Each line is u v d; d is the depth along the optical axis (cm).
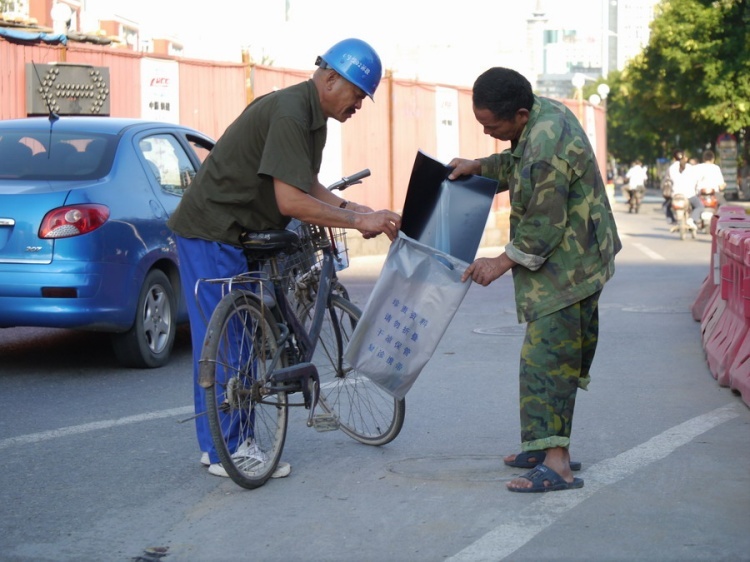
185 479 501
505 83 459
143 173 793
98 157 768
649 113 5038
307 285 539
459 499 463
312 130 484
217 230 491
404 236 483
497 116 462
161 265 809
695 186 2355
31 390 711
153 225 779
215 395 462
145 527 433
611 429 590
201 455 541
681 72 4231
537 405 471
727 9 4016
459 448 553
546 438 470
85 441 573
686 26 4125
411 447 557
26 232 716
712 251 1009
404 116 2133
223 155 488
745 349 682
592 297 478
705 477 491
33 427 605
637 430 588
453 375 760
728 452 537
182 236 497
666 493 467
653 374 757
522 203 464
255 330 488
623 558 389
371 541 412
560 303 464
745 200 4941
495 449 550
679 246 2127
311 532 424
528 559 389
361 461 529
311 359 524
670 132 5256
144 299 770
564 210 456
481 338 936
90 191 733
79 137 783
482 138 2458
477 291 1323
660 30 4331
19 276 713
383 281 486
